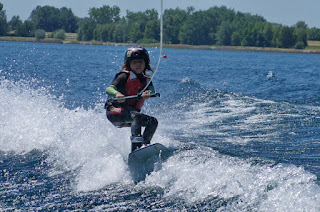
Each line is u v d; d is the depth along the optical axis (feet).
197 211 41.57
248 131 79.46
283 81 236.02
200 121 90.38
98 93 143.64
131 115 59.16
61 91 146.20
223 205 42.11
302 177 45.47
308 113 99.35
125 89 60.39
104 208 43.32
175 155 57.00
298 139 72.23
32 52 594.65
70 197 46.37
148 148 53.62
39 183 50.88
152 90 61.31
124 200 45.24
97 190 48.37
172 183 49.11
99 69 296.30
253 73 327.06
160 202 44.32
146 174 52.54
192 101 122.62
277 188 42.91
